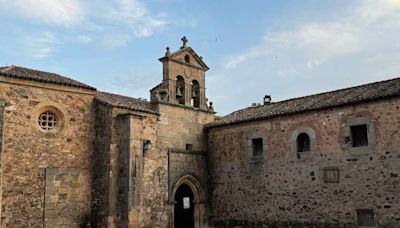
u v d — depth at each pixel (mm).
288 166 20266
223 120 24000
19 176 16469
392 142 16969
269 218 20641
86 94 19203
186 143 22969
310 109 19547
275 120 21094
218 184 23250
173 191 21625
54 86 17984
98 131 19094
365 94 18484
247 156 22047
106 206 17938
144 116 19328
